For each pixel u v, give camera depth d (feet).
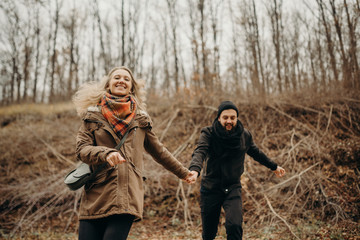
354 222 14.23
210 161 9.51
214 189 9.37
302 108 25.80
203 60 34.68
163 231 16.49
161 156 7.47
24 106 43.19
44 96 72.02
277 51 36.29
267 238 13.83
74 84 70.38
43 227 17.84
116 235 5.72
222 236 14.55
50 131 29.50
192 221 17.54
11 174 23.32
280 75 34.09
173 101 32.14
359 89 24.99
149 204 19.43
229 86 30.99
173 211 18.62
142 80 8.18
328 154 19.35
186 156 23.31
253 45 36.96
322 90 26.78
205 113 28.12
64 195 19.61
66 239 15.60
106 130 6.52
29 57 69.21
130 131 6.80
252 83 30.48
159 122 29.09
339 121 22.52
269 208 16.72
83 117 6.77
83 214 6.11
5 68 66.23
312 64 31.40
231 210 8.57
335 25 26.73
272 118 25.22
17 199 20.49
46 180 21.56
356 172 17.78
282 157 20.85
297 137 22.88
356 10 25.43
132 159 6.55
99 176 6.22
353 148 18.85
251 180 18.90
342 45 26.43
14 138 28.30
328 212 15.87
